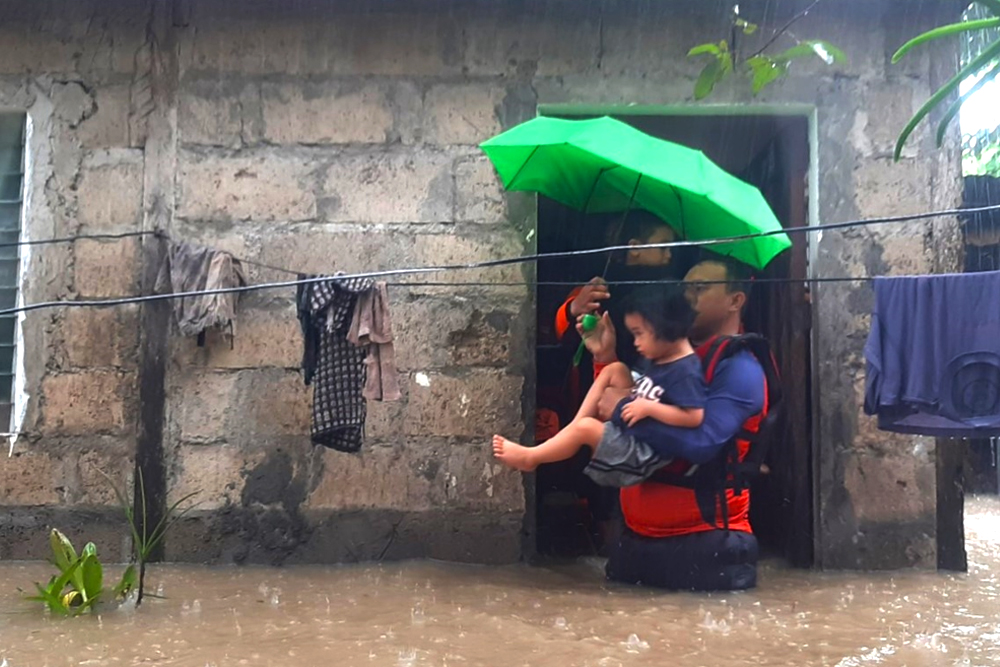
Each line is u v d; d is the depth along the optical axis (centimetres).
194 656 321
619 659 320
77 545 484
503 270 488
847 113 489
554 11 490
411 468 483
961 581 456
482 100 492
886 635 356
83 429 486
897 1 482
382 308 434
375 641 340
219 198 491
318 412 439
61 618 372
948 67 488
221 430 484
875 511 481
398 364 485
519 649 330
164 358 485
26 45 497
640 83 490
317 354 447
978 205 655
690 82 490
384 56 493
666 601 405
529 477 484
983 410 352
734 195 390
